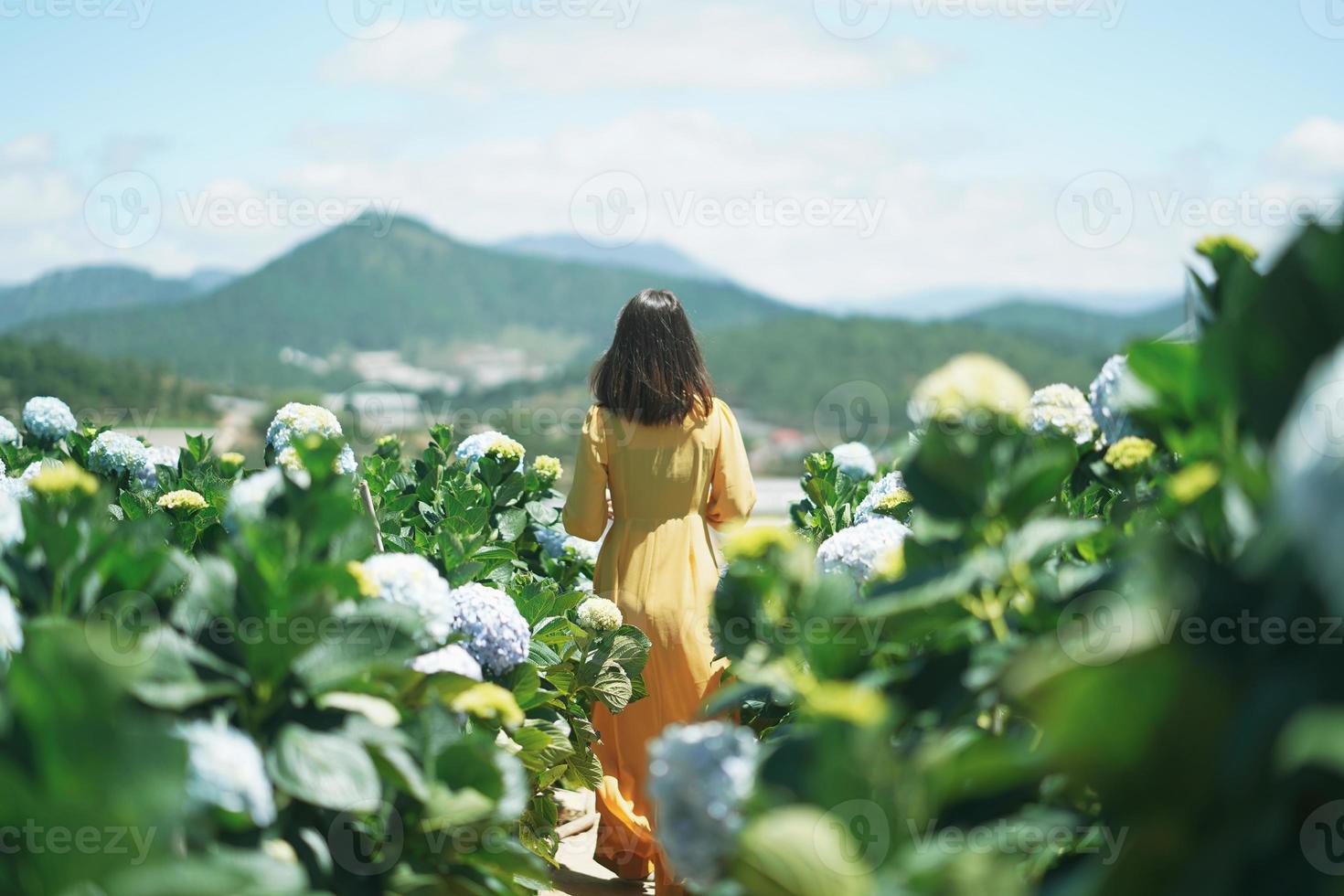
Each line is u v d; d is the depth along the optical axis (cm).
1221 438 130
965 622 150
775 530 160
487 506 455
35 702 129
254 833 159
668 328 385
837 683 153
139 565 180
